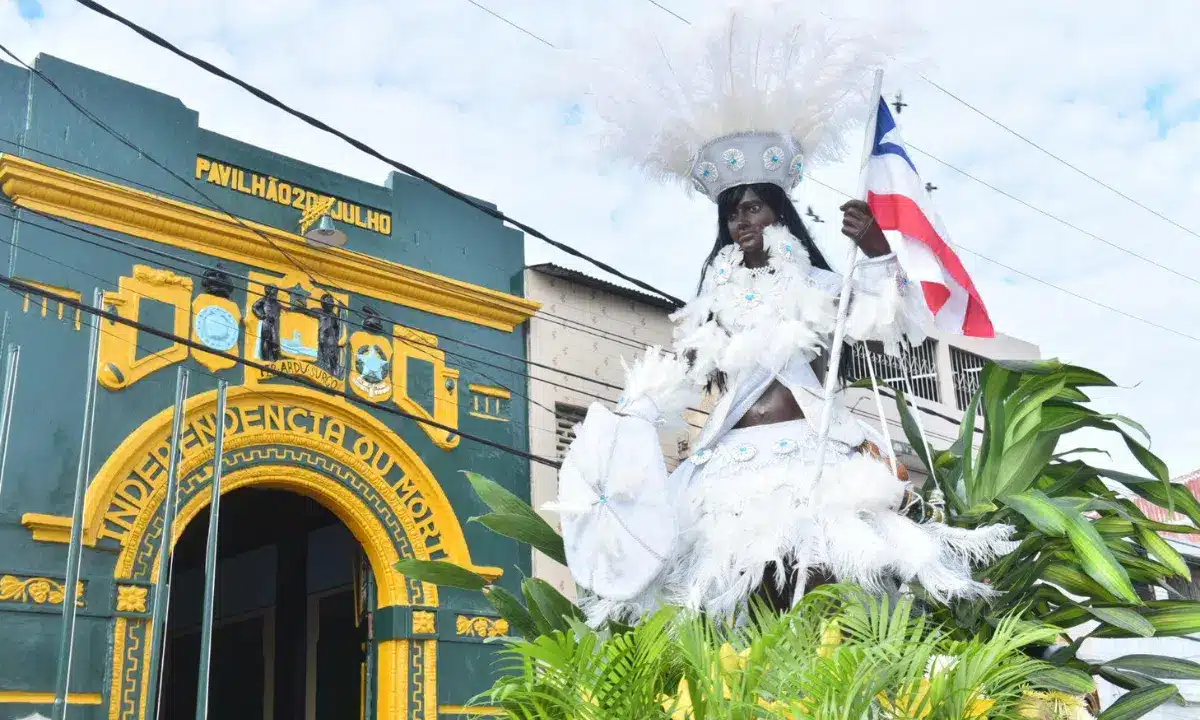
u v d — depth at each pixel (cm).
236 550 1791
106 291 1195
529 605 356
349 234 1398
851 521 310
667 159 373
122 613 1126
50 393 1141
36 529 1099
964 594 308
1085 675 283
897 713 249
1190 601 343
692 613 281
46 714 1066
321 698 1605
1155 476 368
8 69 1200
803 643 261
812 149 370
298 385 1300
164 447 1196
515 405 1487
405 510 1360
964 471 366
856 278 342
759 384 345
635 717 258
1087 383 365
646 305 1638
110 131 1234
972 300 357
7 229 1156
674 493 336
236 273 1294
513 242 1543
